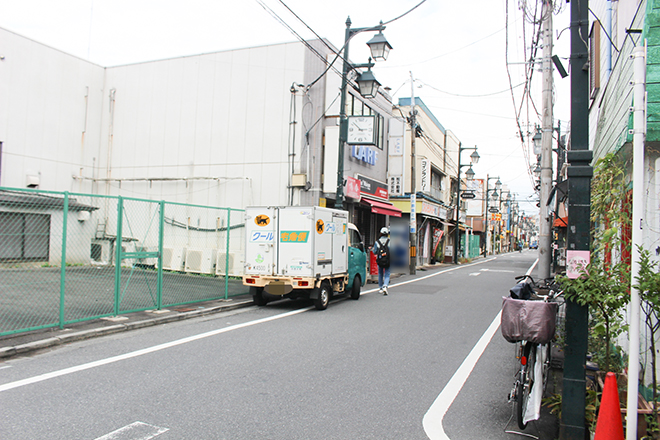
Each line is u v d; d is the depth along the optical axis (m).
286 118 16.41
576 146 3.98
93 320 8.01
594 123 8.96
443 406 4.78
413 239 22.09
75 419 4.05
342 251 11.62
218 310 9.92
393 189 23.75
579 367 3.85
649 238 4.61
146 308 9.09
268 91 16.69
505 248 84.12
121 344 6.82
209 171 17.30
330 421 4.25
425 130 29.52
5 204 8.26
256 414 4.34
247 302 10.80
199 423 4.07
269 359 6.23
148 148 18.33
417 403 4.84
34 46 17.06
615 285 3.75
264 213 10.45
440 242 35.09
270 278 10.23
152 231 17.89
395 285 16.61
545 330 4.12
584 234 3.90
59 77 17.80
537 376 4.36
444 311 10.75
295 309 10.51
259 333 7.82
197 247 16.81
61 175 17.89
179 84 18.02
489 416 4.57
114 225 18.19
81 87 18.50
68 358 6.00
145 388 4.93
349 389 5.17
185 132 17.78
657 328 3.95
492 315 10.36
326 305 10.67
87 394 4.69
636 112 3.63
